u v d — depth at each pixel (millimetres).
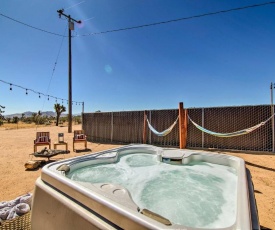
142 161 4840
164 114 8172
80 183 1998
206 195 3049
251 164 5211
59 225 1910
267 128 6445
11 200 2967
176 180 3709
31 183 3875
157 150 5055
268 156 6000
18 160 5809
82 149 7625
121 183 3609
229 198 2883
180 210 2607
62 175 2262
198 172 4004
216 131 7195
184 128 6352
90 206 1709
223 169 3959
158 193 3184
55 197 1987
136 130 8867
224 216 2396
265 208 2877
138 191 3277
